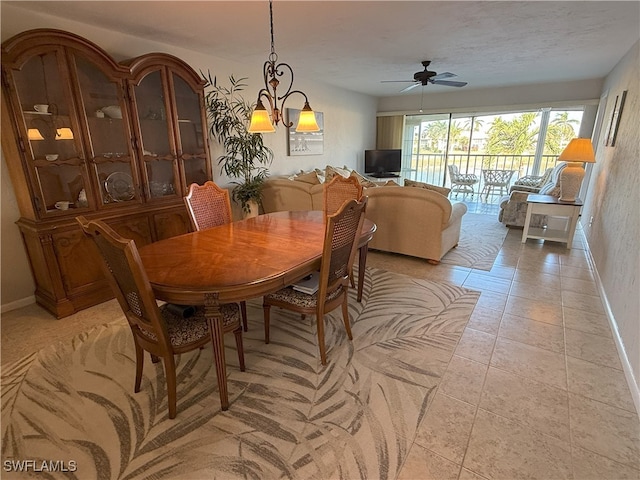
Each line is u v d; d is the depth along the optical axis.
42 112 2.45
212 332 1.56
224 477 1.34
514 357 2.07
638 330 1.83
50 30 2.35
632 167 2.64
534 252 4.01
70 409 1.70
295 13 2.68
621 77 3.93
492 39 3.41
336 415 1.64
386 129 7.86
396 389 1.81
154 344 1.62
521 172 7.36
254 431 1.56
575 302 2.77
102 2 2.44
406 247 3.78
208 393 1.80
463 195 7.84
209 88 4.07
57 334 2.38
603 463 1.38
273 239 2.17
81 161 2.64
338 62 4.38
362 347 2.20
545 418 1.61
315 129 2.26
